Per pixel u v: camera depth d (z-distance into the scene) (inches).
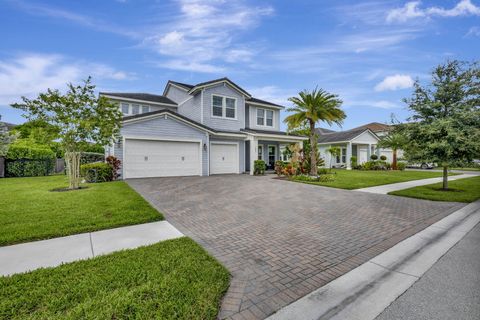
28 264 124.2
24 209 227.5
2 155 548.7
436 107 372.2
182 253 137.8
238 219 214.1
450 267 128.5
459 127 352.8
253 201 288.5
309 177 511.8
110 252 140.2
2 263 125.2
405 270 124.9
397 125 414.0
